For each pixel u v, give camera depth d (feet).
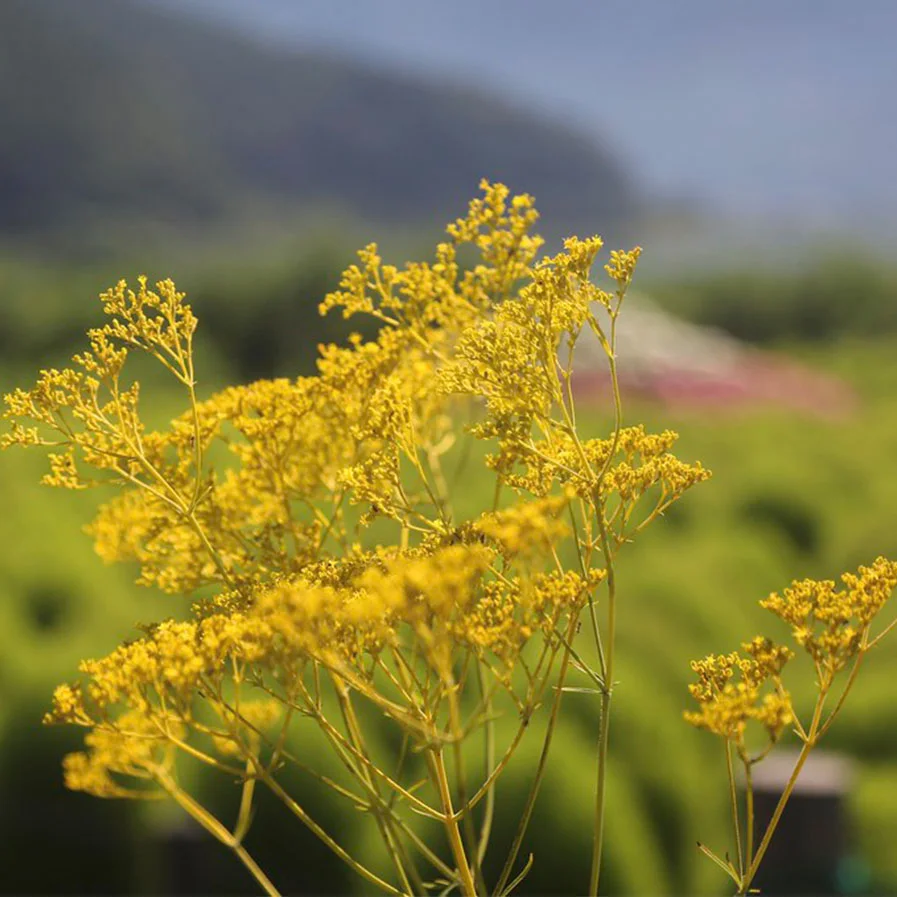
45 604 21.40
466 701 15.19
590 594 4.01
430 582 3.45
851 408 60.18
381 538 16.75
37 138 455.63
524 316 4.42
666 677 20.70
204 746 16.34
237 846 4.24
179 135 538.88
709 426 47.24
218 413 5.27
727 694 3.82
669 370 57.57
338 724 15.60
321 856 15.66
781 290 125.18
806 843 17.34
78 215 442.09
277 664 3.82
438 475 5.79
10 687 17.31
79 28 522.88
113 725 4.10
